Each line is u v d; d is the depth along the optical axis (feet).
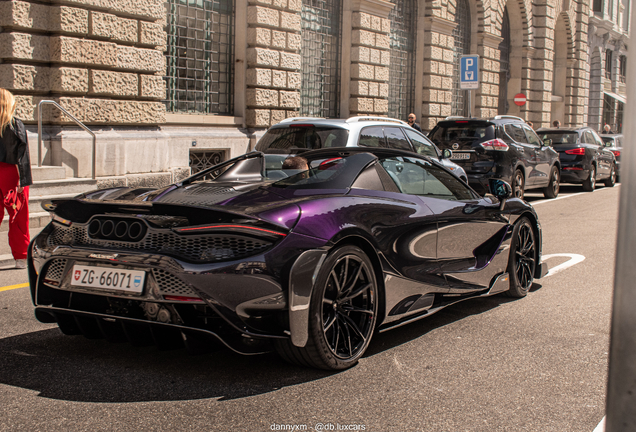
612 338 5.33
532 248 17.34
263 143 26.12
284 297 10.02
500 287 15.89
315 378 10.78
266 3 44.57
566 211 37.40
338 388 10.34
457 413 9.42
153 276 10.17
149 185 35.94
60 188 29.43
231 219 10.02
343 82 56.29
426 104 67.87
